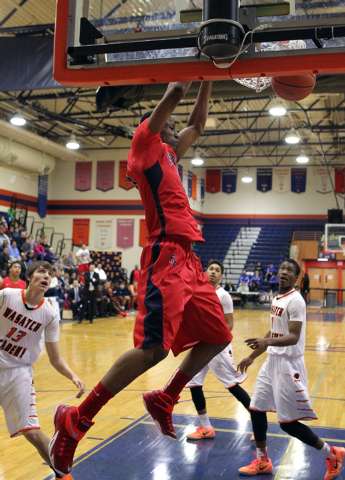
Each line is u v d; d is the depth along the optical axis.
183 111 18.94
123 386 2.06
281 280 3.83
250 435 4.59
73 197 24.55
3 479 3.54
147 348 2.02
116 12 1.94
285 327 3.73
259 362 8.98
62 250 24.34
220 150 27.72
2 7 10.85
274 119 21.48
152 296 2.09
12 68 8.88
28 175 22.69
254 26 1.75
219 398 6.08
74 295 16.44
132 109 19.02
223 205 28.14
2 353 3.14
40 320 3.20
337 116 20.48
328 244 22.73
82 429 2.13
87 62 1.93
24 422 3.07
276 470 3.75
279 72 1.76
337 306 25.75
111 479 3.51
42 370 7.82
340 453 3.60
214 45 1.70
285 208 27.39
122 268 23.06
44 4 10.77
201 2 1.84
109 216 24.17
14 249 16.77
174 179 2.21
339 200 26.73
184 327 2.28
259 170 27.77
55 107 18.69
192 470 3.71
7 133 18.20
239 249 26.70
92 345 10.66
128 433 4.62
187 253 2.21
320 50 1.72
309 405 3.57
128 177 2.33
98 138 23.53
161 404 2.23
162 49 1.83
